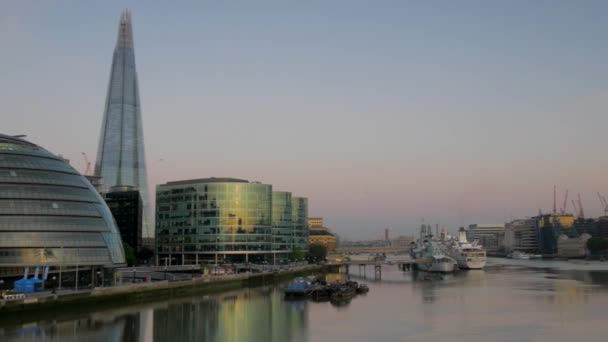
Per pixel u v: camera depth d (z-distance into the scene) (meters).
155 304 154.38
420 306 153.88
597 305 150.25
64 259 154.75
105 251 165.50
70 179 171.38
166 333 108.88
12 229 150.50
